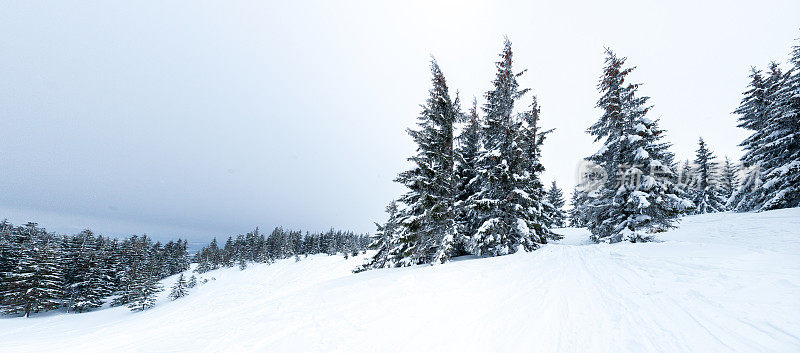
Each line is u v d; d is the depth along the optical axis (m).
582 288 6.51
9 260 49.12
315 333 4.91
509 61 17.45
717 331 3.68
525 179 15.33
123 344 5.48
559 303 5.52
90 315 41.47
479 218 16.25
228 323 5.97
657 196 16.11
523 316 5.00
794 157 18.48
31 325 28.77
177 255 101.81
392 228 16.56
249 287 51.44
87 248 57.47
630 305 5.01
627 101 17.84
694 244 11.87
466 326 4.74
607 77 18.75
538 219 18.41
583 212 20.64
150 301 45.50
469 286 7.44
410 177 13.55
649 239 15.90
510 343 3.98
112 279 53.78
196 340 5.16
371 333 4.73
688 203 15.73
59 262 48.16
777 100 19.55
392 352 3.98
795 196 18.22
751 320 3.83
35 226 70.56
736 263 7.00
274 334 5.05
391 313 5.68
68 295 47.41
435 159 14.83
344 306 6.42
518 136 15.95
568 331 4.20
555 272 8.65
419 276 8.99
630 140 16.86
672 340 3.59
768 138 19.47
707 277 6.06
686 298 4.98
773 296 4.48
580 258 11.07
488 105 20.38
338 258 68.25
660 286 5.94
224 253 105.06
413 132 14.33
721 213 24.39
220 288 58.81
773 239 11.82
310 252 102.31
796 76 18.72
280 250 106.31
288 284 47.16
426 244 14.27
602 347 3.62
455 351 3.87
